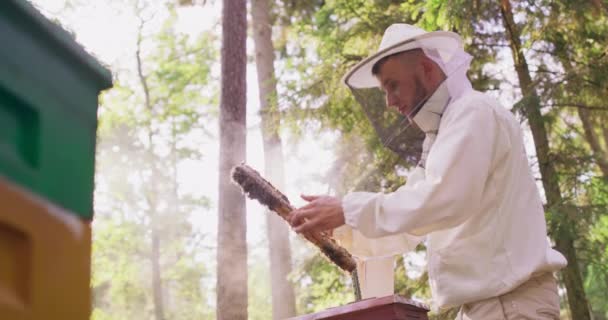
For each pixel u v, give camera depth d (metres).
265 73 11.80
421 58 2.48
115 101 18.31
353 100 7.95
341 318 2.12
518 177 2.38
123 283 21.41
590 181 7.23
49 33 1.08
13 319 0.94
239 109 6.28
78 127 1.15
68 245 1.07
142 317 21.98
